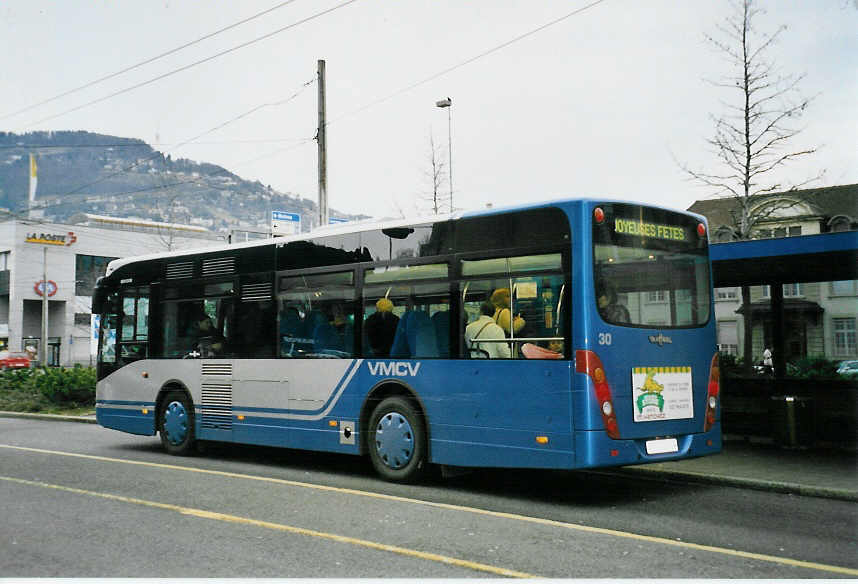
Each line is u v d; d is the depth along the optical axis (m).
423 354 9.38
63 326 68.62
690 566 5.71
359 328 10.12
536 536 6.64
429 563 5.77
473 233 9.06
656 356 8.55
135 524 7.09
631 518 7.57
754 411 12.98
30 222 66.69
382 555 6.00
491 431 8.65
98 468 10.73
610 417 8.06
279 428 10.95
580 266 8.13
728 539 6.68
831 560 5.98
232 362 11.66
